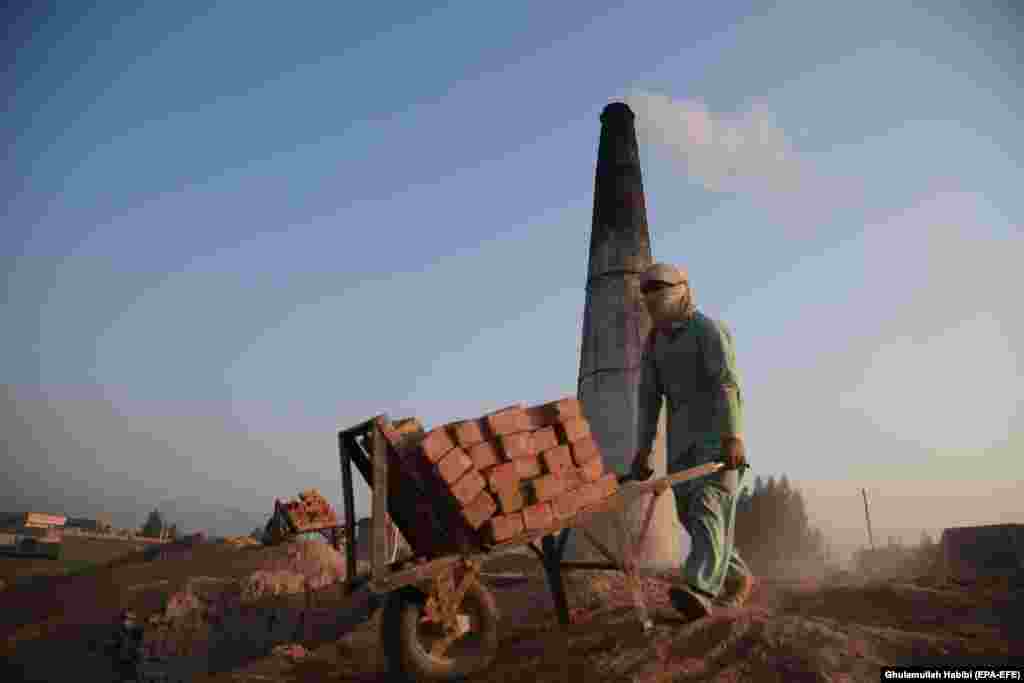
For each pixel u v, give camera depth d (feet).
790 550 183.42
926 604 19.25
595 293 45.96
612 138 50.83
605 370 43.16
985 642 14.78
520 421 15.61
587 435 16.30
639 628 15.96
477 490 14.78
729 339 18.35
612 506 16.12
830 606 19.99
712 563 16.63
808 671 11.99
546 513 15.34
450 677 14.65
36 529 187.52
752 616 14.80
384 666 18.44
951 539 51.80
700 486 17.57
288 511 62.54
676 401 18.98
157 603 50.42
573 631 17.89
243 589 50.52
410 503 15.99
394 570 15.71
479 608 15.53
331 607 49.14
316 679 17.79
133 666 46.21
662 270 19.06
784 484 196.95
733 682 12.21
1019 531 47.83
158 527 239.50
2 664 47.44
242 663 45.88
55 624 52.60
